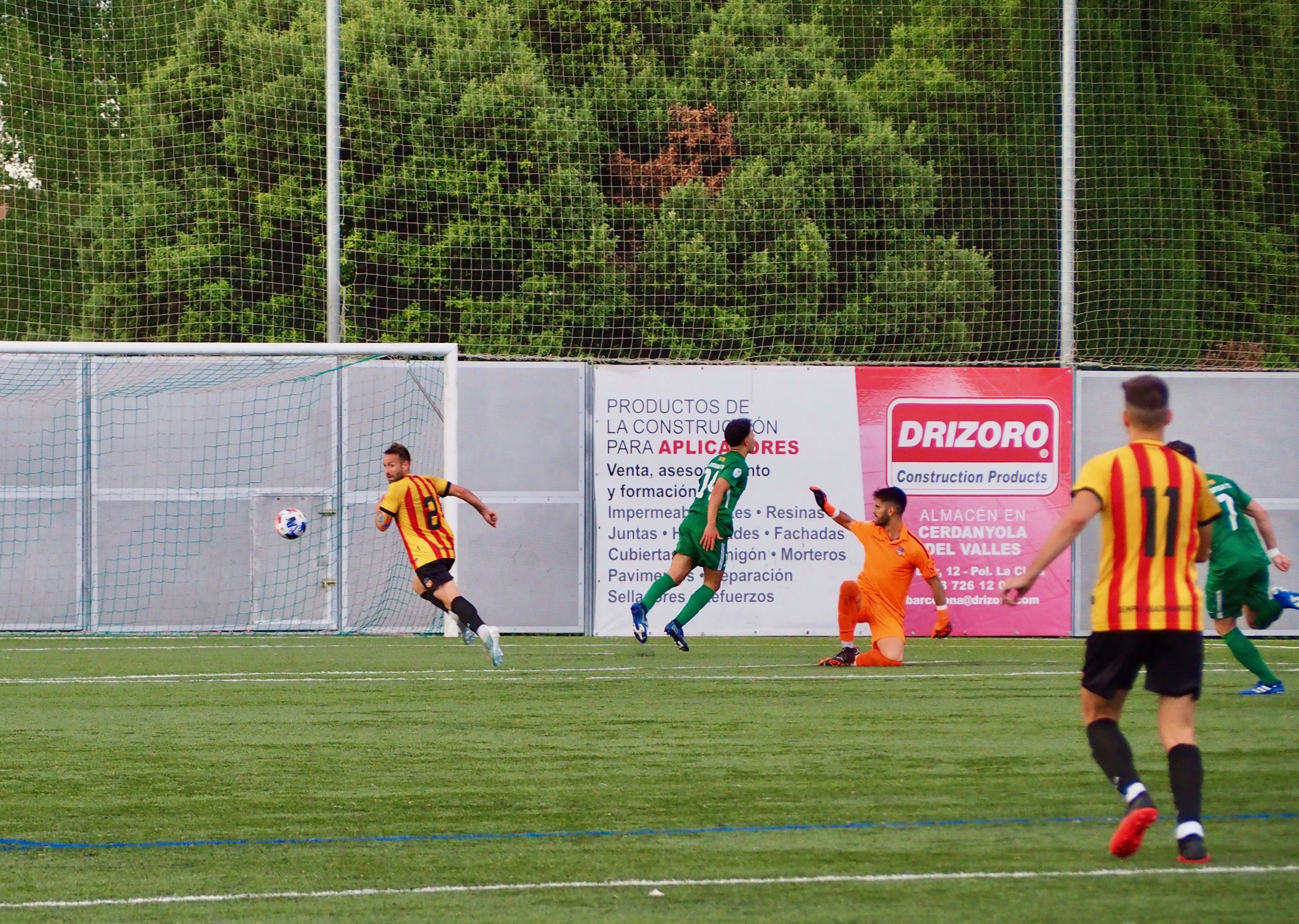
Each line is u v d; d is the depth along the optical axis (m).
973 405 47.34
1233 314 65.50
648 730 25.53
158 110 64.25
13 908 14.41
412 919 13.95
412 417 48.34
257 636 46.84
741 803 19.33
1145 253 63.69
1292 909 14.13
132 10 66.06
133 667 36.31
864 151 64.81
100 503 47.19
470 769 21.83
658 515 47.22
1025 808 19.02
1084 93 64.00
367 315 63.09
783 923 13.77
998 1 65.19
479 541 46.75
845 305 63.41
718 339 63.34
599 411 47.06
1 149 64.31
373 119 62.75
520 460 46.97
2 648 41.94
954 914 14.02
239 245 62.88
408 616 47.88
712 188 64.81
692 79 67.19
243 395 47.75
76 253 64.38
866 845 16.95
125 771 21.73
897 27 68.00
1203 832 17.22
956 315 63.53
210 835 17.62
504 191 63.94
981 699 29.70
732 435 38.59
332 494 47.97
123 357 47.38
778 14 68.50
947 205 65.38
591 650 41.50
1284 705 29.16
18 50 64.50
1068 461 47.53
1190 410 47.78
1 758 22.86
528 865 16.08
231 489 47.72
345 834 17.62
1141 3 64.25
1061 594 47.47
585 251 63.09
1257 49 66.62
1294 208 67.44
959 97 65.56
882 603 36.72
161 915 14.14
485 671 35.16
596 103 65.94
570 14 66.94
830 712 27.84
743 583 46.94
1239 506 30.80
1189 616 15.84
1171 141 64.50
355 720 26.78
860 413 47.22
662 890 14.96
